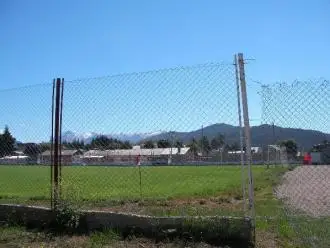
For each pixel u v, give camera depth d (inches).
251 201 323.6
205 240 323.3
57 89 407.2
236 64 333.7
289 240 321.1
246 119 330.0
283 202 518.6
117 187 821.2
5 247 330.6
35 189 787.4
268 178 827.4
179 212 406.6
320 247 297.7
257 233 341.7
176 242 323.9
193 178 965.2
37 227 380.8
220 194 694.5
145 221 343.6
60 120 404.8
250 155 327.0
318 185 677.3
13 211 398.9
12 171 649.0
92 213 364.8
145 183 933.2
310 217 383.6
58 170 399.9
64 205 374.3
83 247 323.0
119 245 323.6
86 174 510.3
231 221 321.1
